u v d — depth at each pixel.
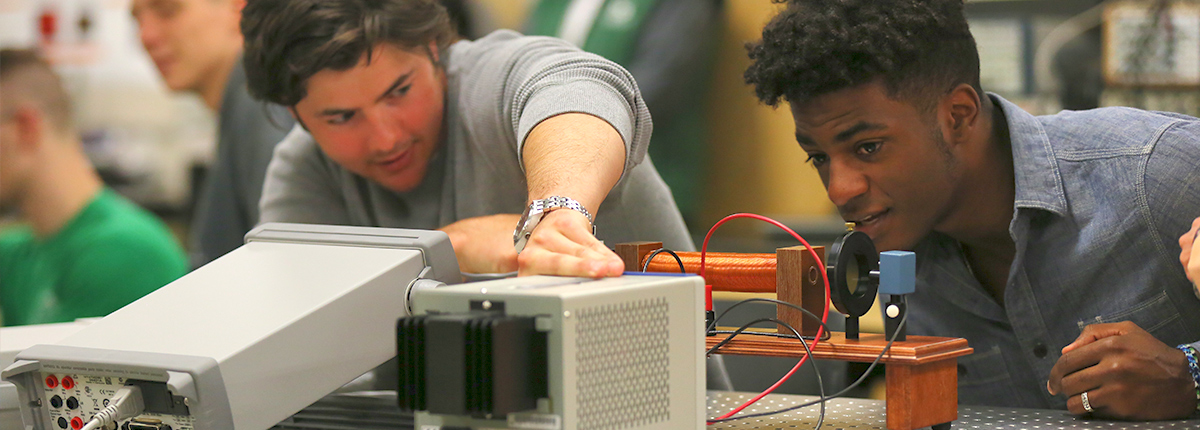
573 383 1.57
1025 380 3.03
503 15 6.70
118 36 7.45
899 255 2.09
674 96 6.27
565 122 2.47
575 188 2.22
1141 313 2.68
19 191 5.37
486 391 1.51
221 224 5.87
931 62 2.54
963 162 2.69
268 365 1.83
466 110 3.41
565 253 1.95
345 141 3.38
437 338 1.54
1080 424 2.20
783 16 2.61
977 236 2.90
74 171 5.41
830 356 2.12
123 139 7.50
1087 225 2.69
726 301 3.68
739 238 6.67
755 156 6.64
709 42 6.41
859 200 2.60
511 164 3.34
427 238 2.13
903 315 2.13
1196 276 1.99
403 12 3.22
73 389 1.87
